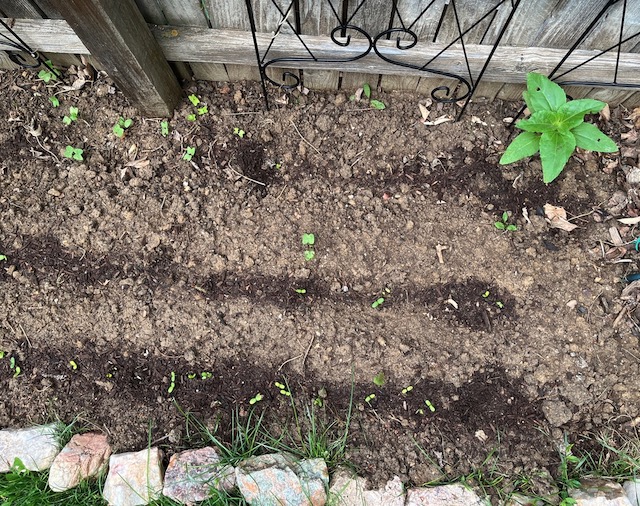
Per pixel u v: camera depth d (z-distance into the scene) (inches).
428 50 88.7
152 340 94.1
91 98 100.4
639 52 88.3
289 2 83.4
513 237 96.4
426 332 94.0
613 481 87.0
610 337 92.9
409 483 88.6
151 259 95.9
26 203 97.5
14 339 95.0
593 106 82.4
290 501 84.3
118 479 86.2
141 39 82.4
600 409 91.4
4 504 85.4
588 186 98.5
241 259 96.1
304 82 101.1
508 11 81.8
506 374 92.6
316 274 95.9
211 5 84.6
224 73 100.3
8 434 90.6
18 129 99.2
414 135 100.2
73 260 96.2
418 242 96.6
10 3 85.7
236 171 98.5
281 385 92.7
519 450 89.9
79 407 93.0
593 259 95.7
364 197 98.3
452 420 91.3
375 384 92.7
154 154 98.9
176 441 90.9
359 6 82.7
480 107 101.3
